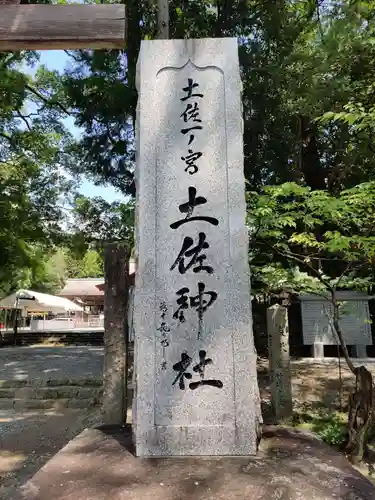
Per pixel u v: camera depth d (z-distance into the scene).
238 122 3.62
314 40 9.33
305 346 11.17
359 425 4.50
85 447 3.23
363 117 4.67
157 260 3.39
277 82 8.48
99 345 17.66
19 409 7.48
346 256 4.89
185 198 3.50
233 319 3.29
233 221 3.45
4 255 11.14
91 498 2.29
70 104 10.52
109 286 5.13
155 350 3.24
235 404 3.14
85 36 3.42
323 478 2.55
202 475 2.62
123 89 8.62
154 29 8.05
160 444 3.07
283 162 9.41
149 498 2.28
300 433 3.59
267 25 8.93
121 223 10.74
